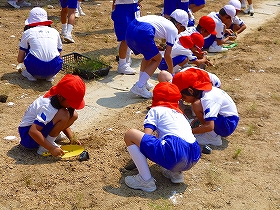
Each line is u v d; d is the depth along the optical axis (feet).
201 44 12.54
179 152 7.09
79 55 13.28
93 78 12.35
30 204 6.98
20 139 8.84
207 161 8.45
